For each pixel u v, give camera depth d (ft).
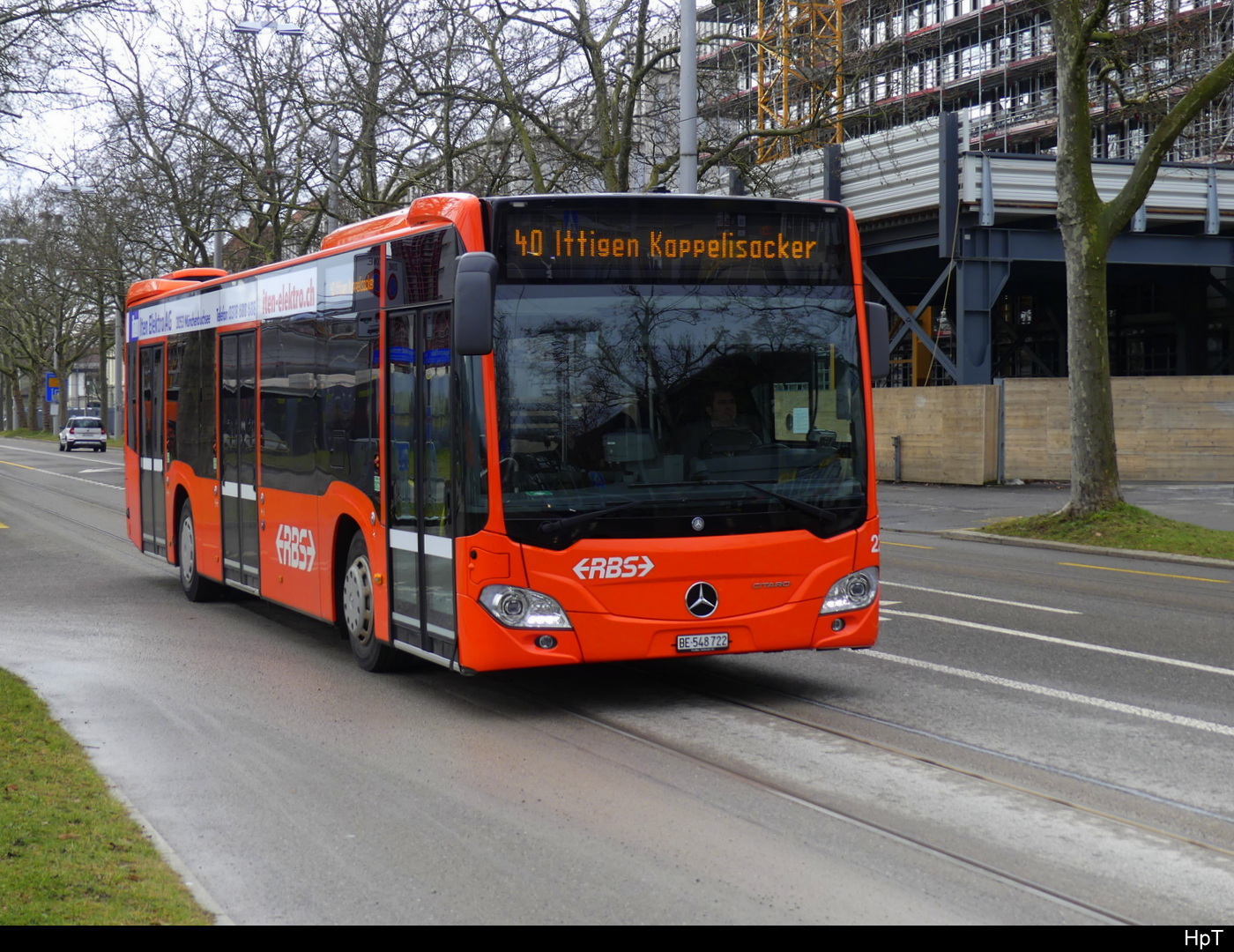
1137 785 20.80
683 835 18.39
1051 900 15.75
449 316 25.89
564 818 19.26
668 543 25.43
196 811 19.84
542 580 24.88
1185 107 58.13
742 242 26.58
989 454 94.84
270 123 112.78
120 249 139.33
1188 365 126.82
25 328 306.96
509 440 25.03
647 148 103.76
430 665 32.12
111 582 49.96
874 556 27.25
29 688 28.07
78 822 18.38
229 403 39.96
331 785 21.24
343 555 32.45
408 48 89.76
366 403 29.99
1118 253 99.76
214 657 33.40
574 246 25.62
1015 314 160.45
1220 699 27.25
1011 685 28.81
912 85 135.64
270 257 122.62
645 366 25.77
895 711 26.21
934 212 99.25
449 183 93.30
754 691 28.37
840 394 27.09
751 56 99.14
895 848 17.72
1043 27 149.07
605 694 28.30
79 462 174.40
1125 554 56.75
